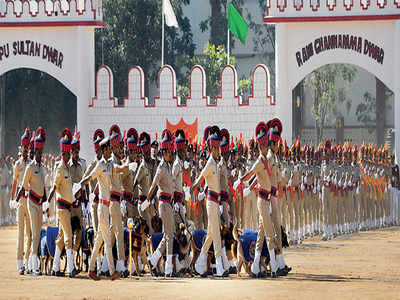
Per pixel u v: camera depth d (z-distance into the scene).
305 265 59.06
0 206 102.81
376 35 100.25
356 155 95.00
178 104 103.81
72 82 106.31
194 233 53.50
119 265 51.56
